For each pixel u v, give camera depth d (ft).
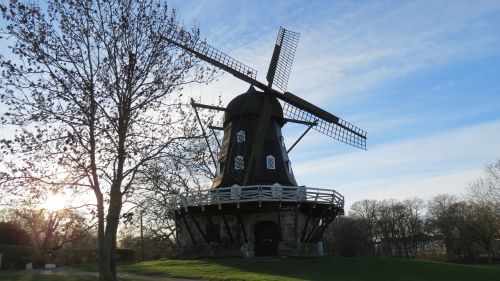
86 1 63.62
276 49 126.93
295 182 124.57
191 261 107.65
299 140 126.62
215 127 118.21
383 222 331.16
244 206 110.01
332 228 318.65
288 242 107.34
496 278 90.07
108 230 62.54
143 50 66.49
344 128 126.93
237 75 118.83
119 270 102.01
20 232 163.73
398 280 81.51
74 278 81.87
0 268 136.26
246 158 117.29
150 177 66.95
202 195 110.73
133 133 65.72
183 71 67.51
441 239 325.01
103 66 64.75
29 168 60.49
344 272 89.20
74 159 62.18
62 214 64.13
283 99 124.57
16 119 60.03
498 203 205.26
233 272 86.02
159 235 169.68
